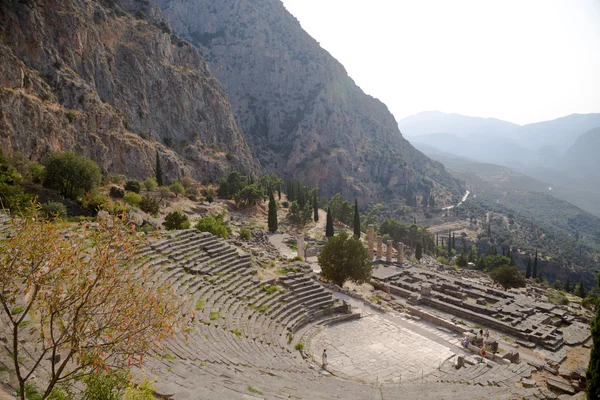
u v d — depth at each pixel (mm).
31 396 10102
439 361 29484
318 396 18328
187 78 155750
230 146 168500
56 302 8547
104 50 124750
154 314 9445
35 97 90000
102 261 8797
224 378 17078
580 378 27453
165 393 12945
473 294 50594
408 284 52688
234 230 79500
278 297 35656
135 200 65500
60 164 61031
